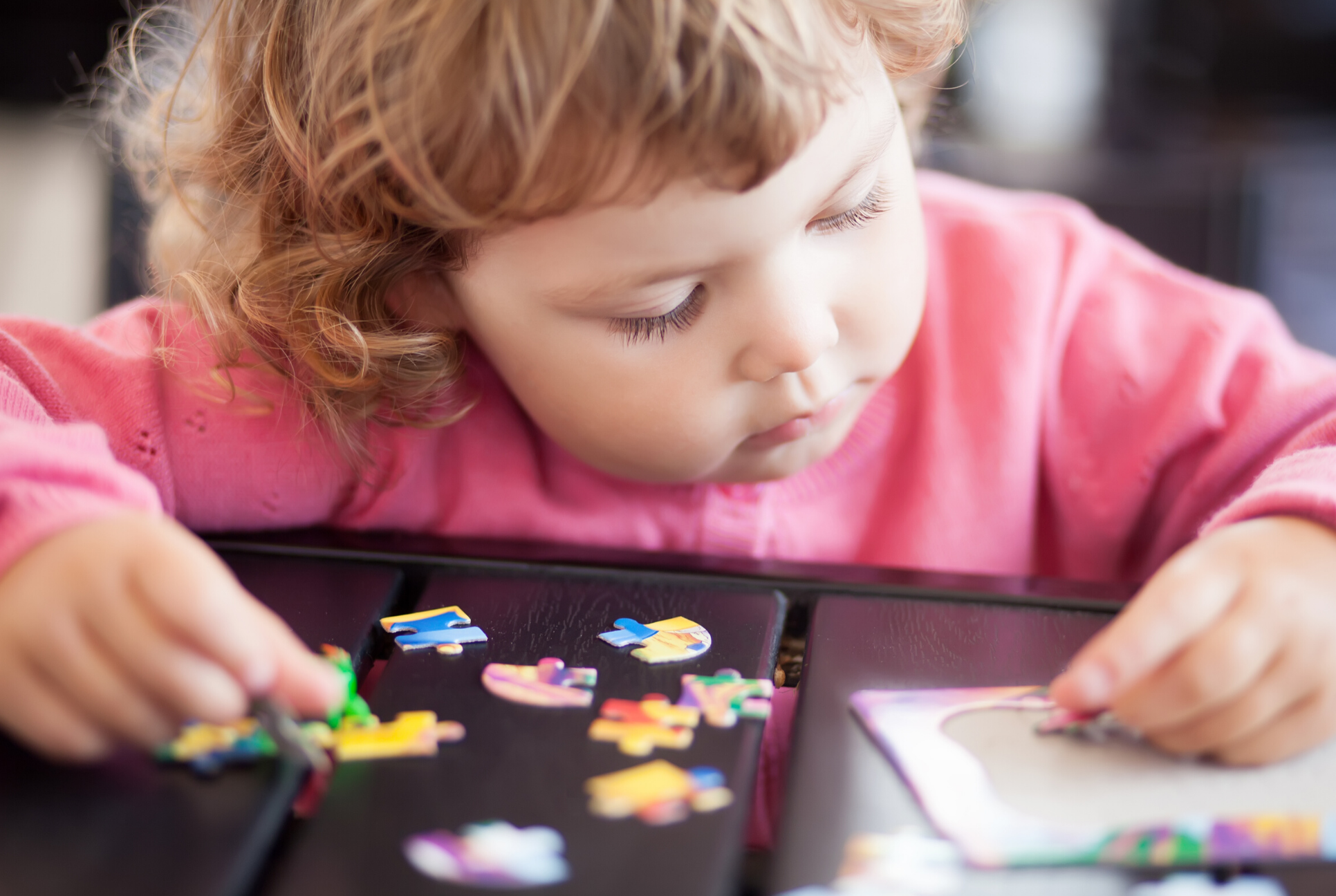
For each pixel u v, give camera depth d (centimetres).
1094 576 92
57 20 202
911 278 69
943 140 117
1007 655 55
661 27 53
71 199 258
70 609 47
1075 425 91
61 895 40
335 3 63
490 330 67
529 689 52
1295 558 51
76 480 54
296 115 69
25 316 80
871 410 92
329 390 76
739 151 54
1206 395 83
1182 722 47
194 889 40
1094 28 194
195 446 76
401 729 49
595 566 65
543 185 56
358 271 70
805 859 42
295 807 48
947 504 90
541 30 54
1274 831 43
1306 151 191
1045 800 45
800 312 60
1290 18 196
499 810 44
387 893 40
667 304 61
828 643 56
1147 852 42
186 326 79
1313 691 48
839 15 59
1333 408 78
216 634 46
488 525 84
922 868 41
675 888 40
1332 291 192
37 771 46
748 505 86
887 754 48
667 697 51
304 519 81
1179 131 191
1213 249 140
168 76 86
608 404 65
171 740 48
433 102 57
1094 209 142
